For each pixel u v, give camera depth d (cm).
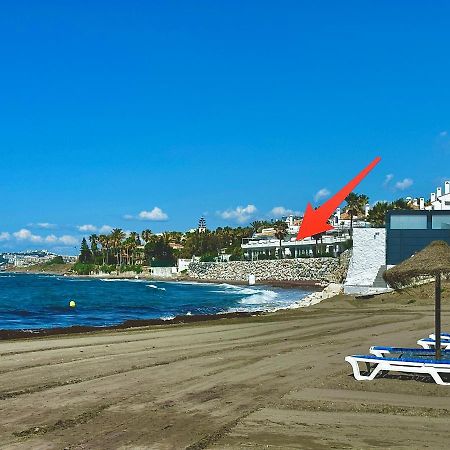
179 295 8300
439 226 5369
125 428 872
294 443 800
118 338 2158
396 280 1283
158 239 19350
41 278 19462
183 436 830
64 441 802
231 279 13588
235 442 804
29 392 1134
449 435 843
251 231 18100
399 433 852
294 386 1196
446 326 2516
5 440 808
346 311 3512
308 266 10881
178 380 1262
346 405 1027
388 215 5466
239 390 1157
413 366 1211
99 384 1217
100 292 9181
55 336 2300
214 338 2109
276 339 2053
